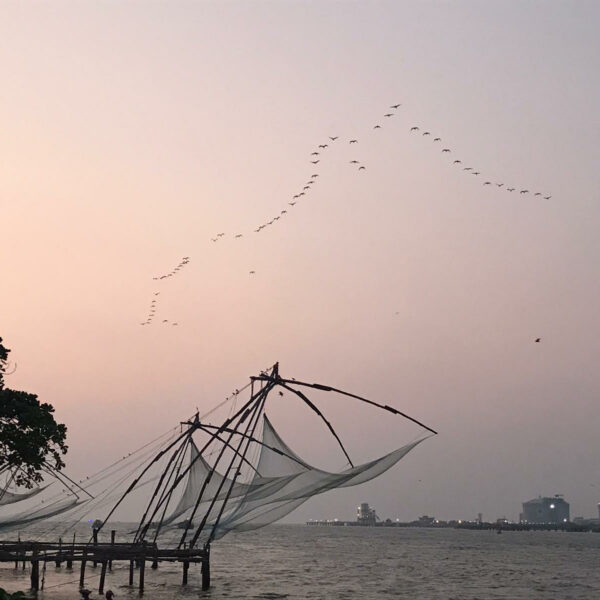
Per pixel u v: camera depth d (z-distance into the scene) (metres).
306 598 59.38
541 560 125.00
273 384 50.41
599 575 91.88
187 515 68.69
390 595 64.25
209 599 55.22
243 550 143.88
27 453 52.41
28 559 53.16
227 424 51.78
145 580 68.00
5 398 53.53
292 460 52.03
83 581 60.22
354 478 50.19
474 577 85.25
